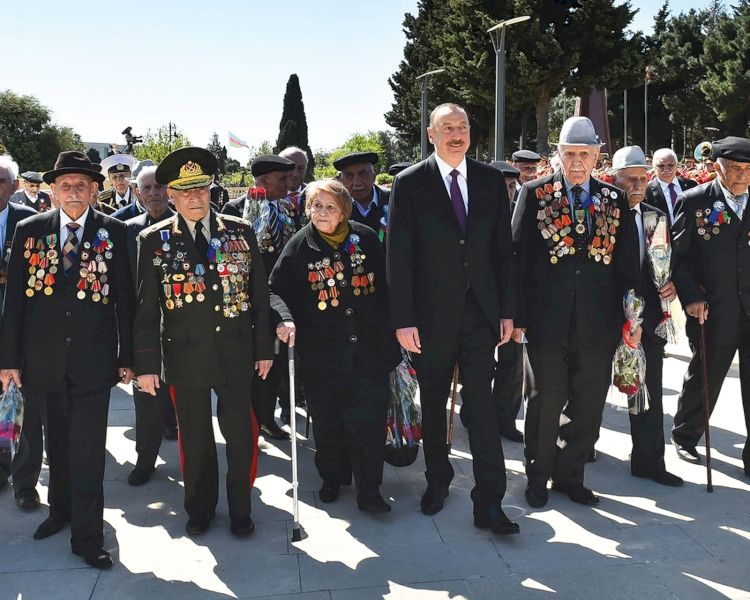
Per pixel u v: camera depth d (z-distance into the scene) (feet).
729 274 15.39
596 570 11.76
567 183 14.10
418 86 149.79
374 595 11.12
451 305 13.33
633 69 106.01
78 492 12.39
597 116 110.73
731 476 15.67
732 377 22.71
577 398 14.20
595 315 13.87
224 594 11.25
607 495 14.76
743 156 14.78
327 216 13.98
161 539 13.14
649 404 15.35
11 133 196.95
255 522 13.74
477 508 13.30
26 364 12.63
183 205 12.65
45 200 30.58
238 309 12.94
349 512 14.14
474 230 13.29
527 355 14.33
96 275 12.73
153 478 15.96
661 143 197.57
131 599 11.16
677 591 11.12
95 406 12.52
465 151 13.34
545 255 13.94
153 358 12.64
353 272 14.19
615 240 14.08
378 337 14.24
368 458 13.93
